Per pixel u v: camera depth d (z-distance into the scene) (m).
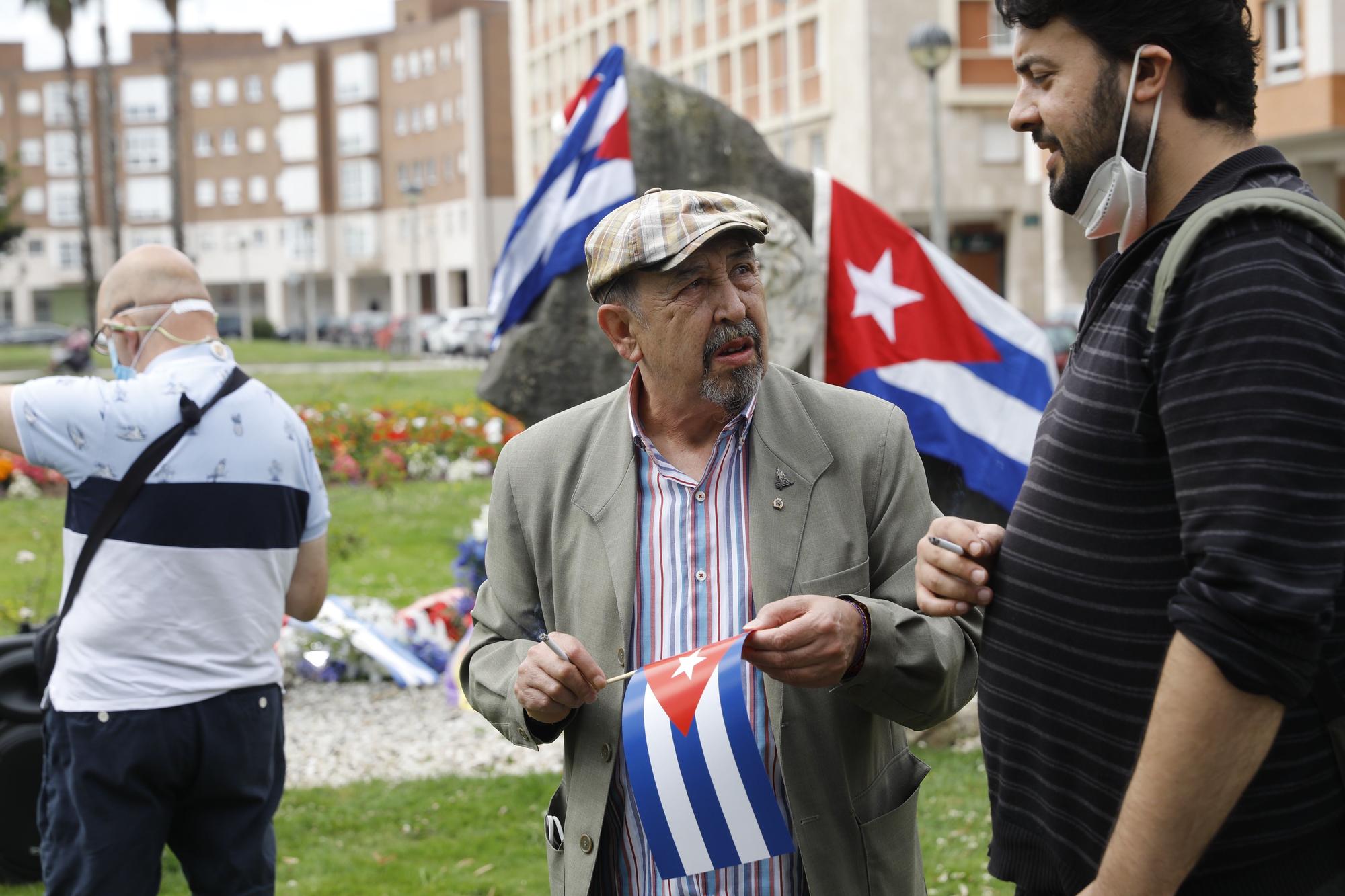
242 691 3.24
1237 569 1.61
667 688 2.27
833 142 35.41
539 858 4.93
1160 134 1.87
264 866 3.29
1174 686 1.67
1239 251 1.69
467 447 16.84
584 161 7.05
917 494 2.50
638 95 7.07
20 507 14.10
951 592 2.05
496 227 74.44
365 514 13.38
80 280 90.50
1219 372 1.66
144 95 89.00
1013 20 1.97
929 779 5.45
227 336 66.94
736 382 2.43
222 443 3.21
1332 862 1.79
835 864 2.35
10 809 4.48
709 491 2.49
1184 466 1.69
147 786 3.15
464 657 2.63
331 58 82.69
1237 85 1.85
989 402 6.87
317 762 6.13
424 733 6.50
